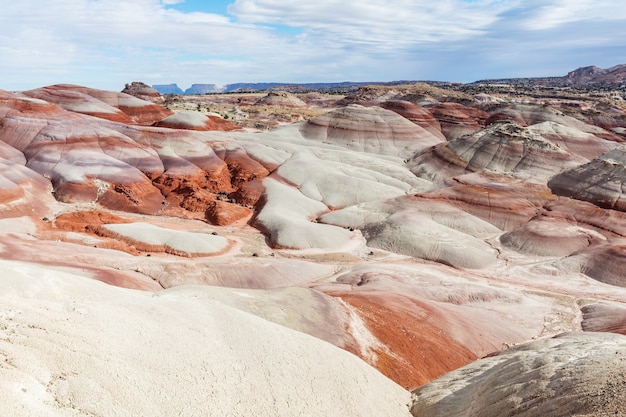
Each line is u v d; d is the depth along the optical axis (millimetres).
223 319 22734
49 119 87188
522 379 18750
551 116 146250
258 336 22156
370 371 24297
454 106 155750
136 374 16125
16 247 43219
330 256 60500
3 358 13586
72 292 21297
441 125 147125
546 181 85625
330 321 30906
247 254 58406
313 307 31938
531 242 65062
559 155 93812
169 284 44062
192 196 77188
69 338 16188
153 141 91125
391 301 39344
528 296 50781
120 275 41188
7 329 15312
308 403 19172
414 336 34062
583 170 81750
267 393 18594
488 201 75188
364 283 47688
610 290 53562
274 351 21422
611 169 77375
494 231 70562
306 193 83688
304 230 64812
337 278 50562
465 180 83938
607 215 69125
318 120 128875
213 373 18219
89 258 45125
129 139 88000
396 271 52688
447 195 77688
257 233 67312
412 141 124188
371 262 59750
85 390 14133
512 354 27375
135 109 136000
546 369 18359
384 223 69438
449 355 33844
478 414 18703
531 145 95875
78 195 71562
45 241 48469
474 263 60219
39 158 77812
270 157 96812
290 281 49594
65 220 60750
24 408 11844
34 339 15250
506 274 57969
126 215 70125
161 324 20297
